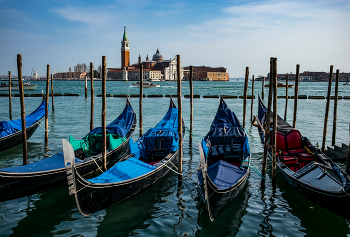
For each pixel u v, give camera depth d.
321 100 45.50
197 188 10.29
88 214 8.58
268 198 9.97
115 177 9.39
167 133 13.79
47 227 8.19
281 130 13.32
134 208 9.32
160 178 11.41
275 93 9.98
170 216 8.80
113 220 8.59
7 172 8.88
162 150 13.26
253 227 8.17
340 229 8.13
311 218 8.70
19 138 15.83
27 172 9.38
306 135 18.95
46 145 16.44
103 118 11.34
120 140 13.80
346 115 28.48
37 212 9.04
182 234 7.85
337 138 18.02
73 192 7.82
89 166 11.53
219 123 14.92
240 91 76.31
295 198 9.98
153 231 8.00
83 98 49.31
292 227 8.19
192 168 12.94
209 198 8.06
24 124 12.27
